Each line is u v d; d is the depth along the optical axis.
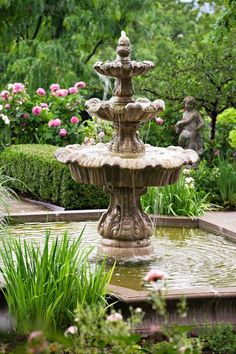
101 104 7.96
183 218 10.58
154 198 10.75
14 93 16.02
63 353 5.61
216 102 16.03
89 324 4.98
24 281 6.27
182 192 10.79
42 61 21.14
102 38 22.88
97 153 8.05
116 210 8.26
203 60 15.95
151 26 25.83
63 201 12.45
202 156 15.38
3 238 7.94
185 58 16.50
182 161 7.87
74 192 12.36
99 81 22.03
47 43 21.77
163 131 16.25
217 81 15.90
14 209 12.72
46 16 22.88
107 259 8.14
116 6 21.80
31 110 16.06
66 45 22.17
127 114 7.83
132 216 8.23
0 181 10.71
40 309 6.15
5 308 6.66
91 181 7.98
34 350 4.20
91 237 9.56
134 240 8.23
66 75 21.20
